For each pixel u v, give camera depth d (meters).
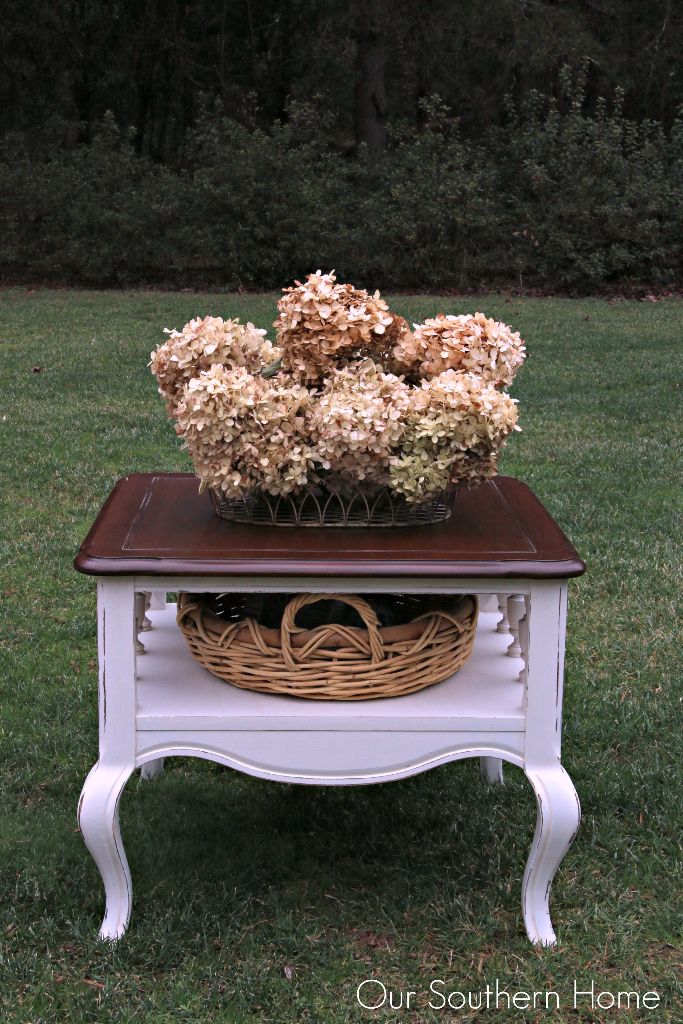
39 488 5.27
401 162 14.70
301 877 2.51
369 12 15.41
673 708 3.25
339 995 2.15
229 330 2.30
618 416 6.86
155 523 2.32
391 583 2.12
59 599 4.07
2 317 10.73
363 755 2.20
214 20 17.52
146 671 2.41
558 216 14.21
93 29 17.17
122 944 2.25
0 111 17.33
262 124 18.31
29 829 2.67
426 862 2.55
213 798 2.83
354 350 2.27
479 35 16.42
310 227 13.80
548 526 2.33
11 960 2.20
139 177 14.91
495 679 2.40
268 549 2.13
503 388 2.37
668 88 18.61
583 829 2.68
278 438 2.11
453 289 14.24
